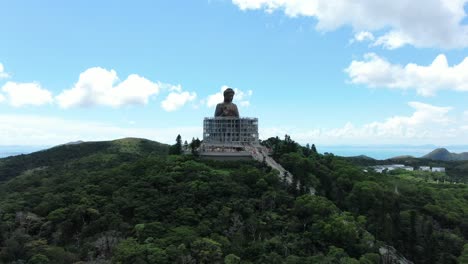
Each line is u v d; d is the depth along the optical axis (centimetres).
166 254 18812
